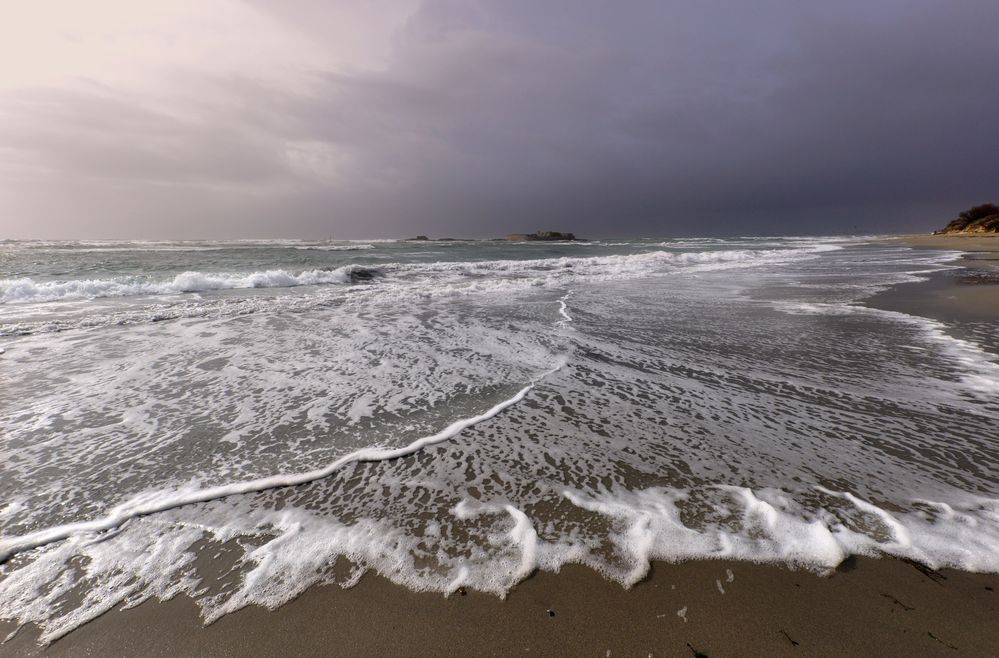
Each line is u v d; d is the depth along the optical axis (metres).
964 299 9.01
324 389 4.19
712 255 21.86
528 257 24.28
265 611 1.78
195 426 3.40
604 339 6.05
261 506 2.44
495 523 2.28
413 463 2.87
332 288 11.48
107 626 1.72
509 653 1.60
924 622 1.68
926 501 2.41
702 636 1.65
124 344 5.77
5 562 2.03
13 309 8.08
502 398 3.97
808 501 2.42
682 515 2.32
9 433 3.27
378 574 1.95
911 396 3.94
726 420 3.49
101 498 2.50
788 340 5.96
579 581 1.90
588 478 2.68
